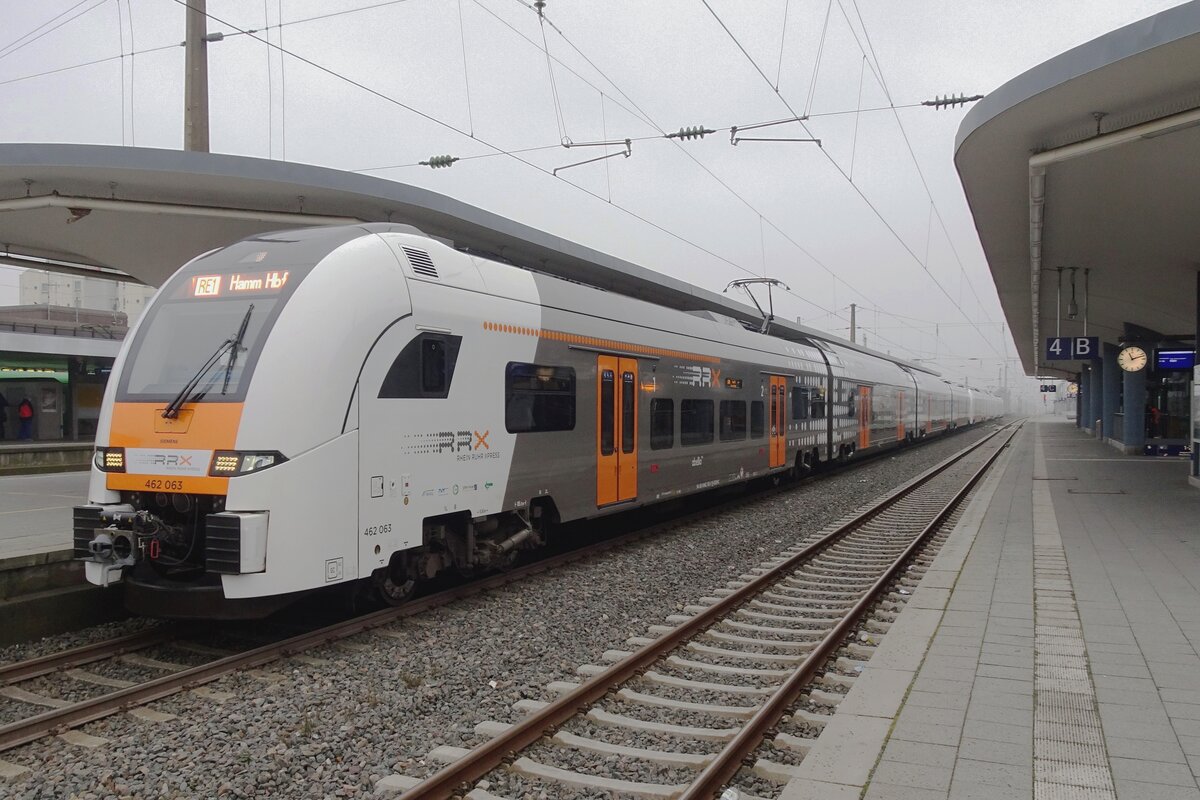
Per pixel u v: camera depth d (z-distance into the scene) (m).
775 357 17.69
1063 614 7.33
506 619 7.81
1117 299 21.84
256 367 6.63
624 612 8.19
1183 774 4.09
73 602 7.61
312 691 5.86
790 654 6.94
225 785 4.38
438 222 13.16
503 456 8.80
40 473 18.44
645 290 18.39
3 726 5.00
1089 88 8.80
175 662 6.79
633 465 11.56
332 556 6.73
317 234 7.61
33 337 25.80
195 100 12.98
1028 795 3.87
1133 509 14.34
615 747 4.88
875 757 4.33
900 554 10.29
